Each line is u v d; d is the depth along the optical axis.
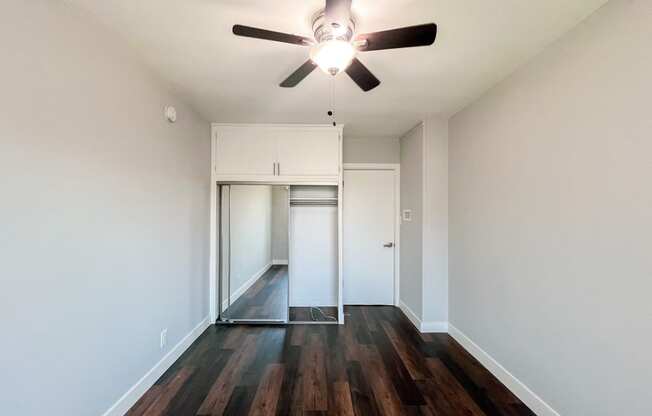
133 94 2.00
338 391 2.20
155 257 2.29
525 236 2.05
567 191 1.71
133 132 2.00
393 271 4.19
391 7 1.50
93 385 1.67
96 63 1.67
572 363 1.68
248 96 2.65
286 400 2.09
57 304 1.44
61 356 1.47
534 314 1.97
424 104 2.83
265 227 3.71
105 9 1.52
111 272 1.80
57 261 1.44
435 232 3.27
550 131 1.83
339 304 3.52
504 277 2.29
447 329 3.27
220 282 3.63
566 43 1.71
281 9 1.52
